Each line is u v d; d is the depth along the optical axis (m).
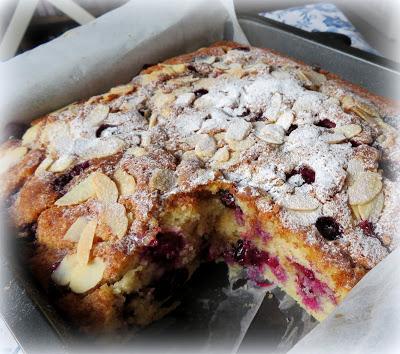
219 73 0.30
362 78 0.31
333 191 0.22
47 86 0.30
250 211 0.23
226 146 0.24
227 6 0.34
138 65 0.33
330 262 0.20
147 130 0.26
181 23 0.34
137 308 0.23
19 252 0.21
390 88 0.30
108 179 0.23
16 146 0.27
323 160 0.23
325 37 0.33
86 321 0.20
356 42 0.37
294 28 0.34
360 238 0.21
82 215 0.22
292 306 0.23
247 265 0.25
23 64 0.31
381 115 0.27
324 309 0.22
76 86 0.31
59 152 0.25
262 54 0.32
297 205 0.22
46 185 0.23
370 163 0.23
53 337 0.16
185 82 0.29
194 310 0.23
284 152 0.24
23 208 0.23
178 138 0.25
